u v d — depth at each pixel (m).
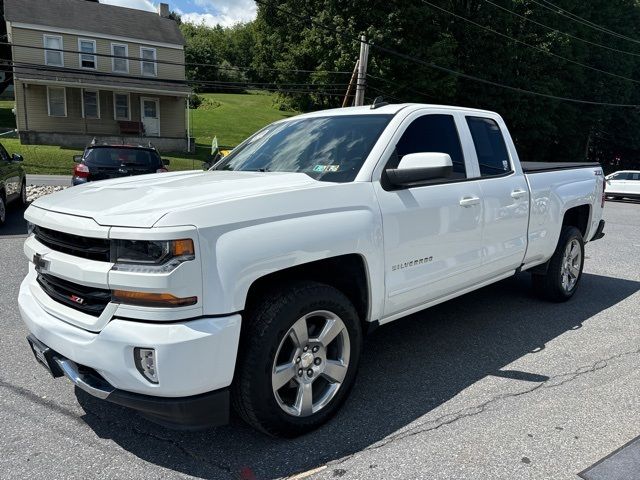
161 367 2.46
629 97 43.69
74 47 32.31
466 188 4.13
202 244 2.53
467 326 5.03
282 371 2.90
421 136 3.94
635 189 23.03
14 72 30.03
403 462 2.83
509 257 4.67
